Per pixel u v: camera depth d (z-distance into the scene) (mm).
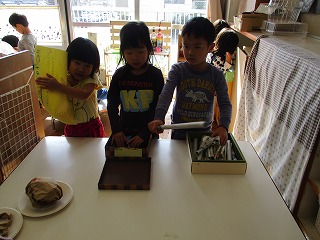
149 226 729
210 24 1086
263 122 1513
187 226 732
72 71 1164
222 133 1009
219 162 922
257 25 2059
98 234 706
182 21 3801
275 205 812
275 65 1378
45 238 694
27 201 800
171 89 1121
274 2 1986
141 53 1094
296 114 1119
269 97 1442
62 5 3623
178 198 826
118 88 1204
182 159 1010
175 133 1209
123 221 744
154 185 875
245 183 899
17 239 690
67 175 919
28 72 1219
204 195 841
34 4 3652
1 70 1045
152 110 1215
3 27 3799
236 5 3197
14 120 1146
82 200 812
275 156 1289
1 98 1057
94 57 1171
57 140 1121
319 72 975
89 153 1039
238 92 2250
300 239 708
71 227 725
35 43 3162
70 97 1144
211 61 2244
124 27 1088
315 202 1076
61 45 3865
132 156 989
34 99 1285
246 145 1118
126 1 3709
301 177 1042
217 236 706
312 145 976
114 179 889
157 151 1054
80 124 1295
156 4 3695
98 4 3723
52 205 781
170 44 3578
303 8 1839
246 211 787
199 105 1193
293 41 1567
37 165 968
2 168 1087
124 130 1132
